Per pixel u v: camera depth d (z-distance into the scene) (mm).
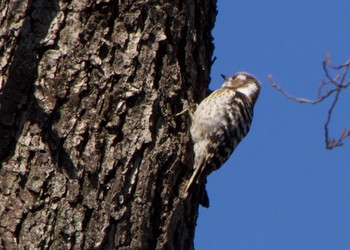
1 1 9039
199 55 10430
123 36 9281
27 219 8328
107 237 8594
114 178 8773
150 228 9016
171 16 9812
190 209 9938
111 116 8945
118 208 8719
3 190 8406
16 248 8211
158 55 9570
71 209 8477
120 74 9133
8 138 8570
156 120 9391
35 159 8531
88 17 9125
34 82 8766
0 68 8781
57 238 8352
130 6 9383
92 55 9023
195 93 10383
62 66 8875
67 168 8586
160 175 9328
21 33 8875
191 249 9891
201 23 10469
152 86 9336
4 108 8625
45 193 8445
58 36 8977
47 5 9031
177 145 9703
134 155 8969
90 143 8742
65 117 8734
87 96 8875
